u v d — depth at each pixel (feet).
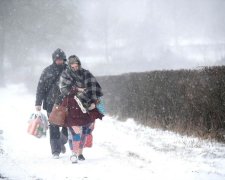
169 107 69.00
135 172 39.52
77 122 44.62
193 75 62.90
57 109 45.06
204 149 52.21
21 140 58.95
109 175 38.47
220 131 56.80
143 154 49.29
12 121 81.05
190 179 36.50
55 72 49.01
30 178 37.42
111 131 69.31
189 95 63.31
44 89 49.29
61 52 49.16
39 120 49.80
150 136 63.67
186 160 45.85
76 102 45.01
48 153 50.24
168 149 52.65
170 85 68.95
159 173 39.11
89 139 46.62
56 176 38.40
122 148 53.36
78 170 40.70
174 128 66.54
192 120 62.54
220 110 56.80
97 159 46.09
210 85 58.65
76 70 45.42
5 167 41.73
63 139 49.14
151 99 75.25
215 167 42.98
